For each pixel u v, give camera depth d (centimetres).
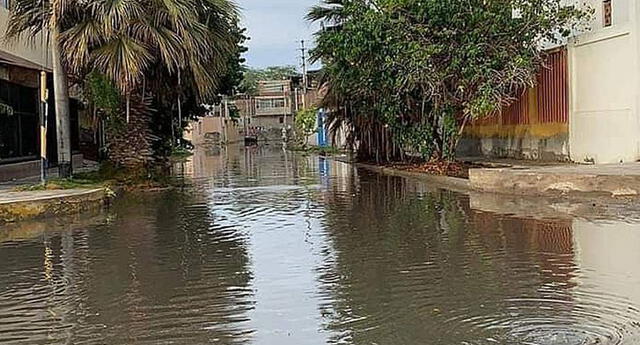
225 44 2181
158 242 1134
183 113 3853
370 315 679
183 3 1920
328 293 767
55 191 1588
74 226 1344
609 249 952
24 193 1551
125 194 1956
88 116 3091
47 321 691
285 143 7375
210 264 941
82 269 934
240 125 9769
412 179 2269
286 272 878
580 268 847
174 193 1973
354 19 2306
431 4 2056
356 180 2314
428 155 2473
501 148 2717
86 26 1870
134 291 803
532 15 2069
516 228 1152
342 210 1485
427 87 2205
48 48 2492
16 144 2345
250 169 3098
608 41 1995
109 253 1047
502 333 613
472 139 2988
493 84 2089
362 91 2536
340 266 902
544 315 662
